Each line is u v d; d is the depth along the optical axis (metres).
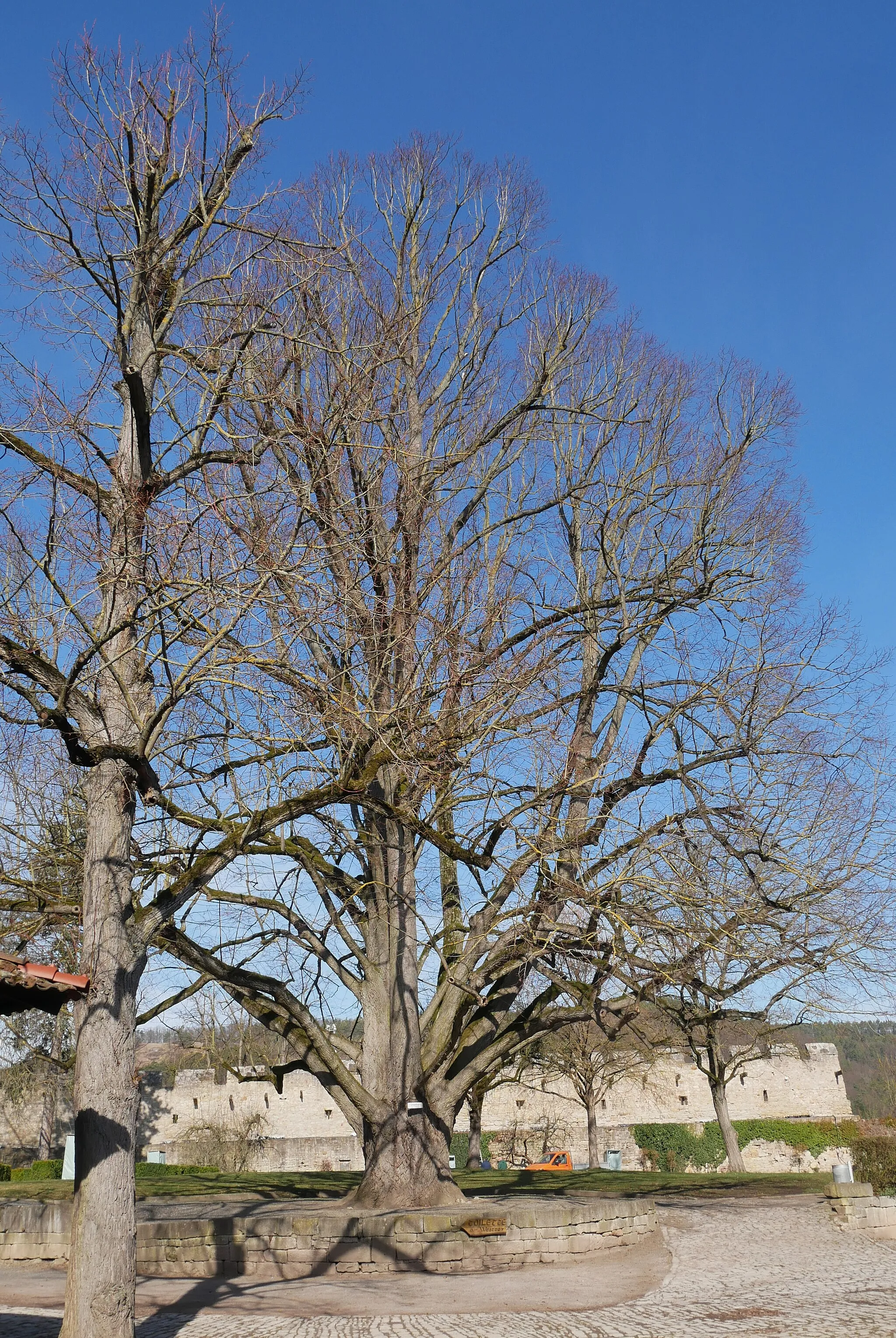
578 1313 11.27
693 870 15.45
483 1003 15.68
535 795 14.96
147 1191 21.14
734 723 16.19
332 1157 39.59
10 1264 16.03
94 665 11.09
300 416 12.98
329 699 12.16
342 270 14.62
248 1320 11.23
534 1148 42.66
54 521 10.36
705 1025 18.92
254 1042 20.95
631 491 19.75
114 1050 9.36
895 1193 25.25
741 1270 14.08
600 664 17.98
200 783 11.62
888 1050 68.50
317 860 16.50
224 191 12.20
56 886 15.14
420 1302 12.16
